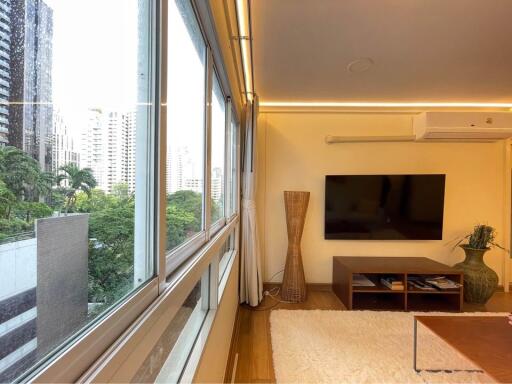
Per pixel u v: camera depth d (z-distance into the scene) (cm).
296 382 171
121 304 52
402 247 346
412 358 195
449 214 348
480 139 337
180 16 95
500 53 218
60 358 36
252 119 285
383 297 319
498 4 164
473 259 309
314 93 301
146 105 69
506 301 312
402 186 335
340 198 339
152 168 69
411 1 162
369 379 173
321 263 349
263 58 227
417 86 281
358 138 341
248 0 148
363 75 258
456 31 190
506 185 346
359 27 186
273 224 350
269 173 350
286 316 263
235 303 254
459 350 145
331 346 210
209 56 134
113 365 42
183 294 77
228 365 188
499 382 122
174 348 95
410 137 337
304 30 190
